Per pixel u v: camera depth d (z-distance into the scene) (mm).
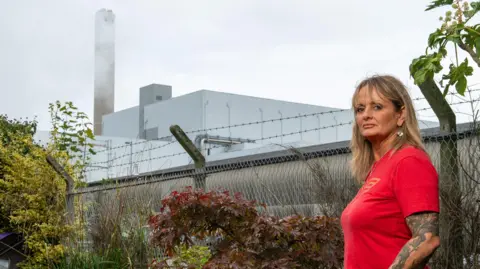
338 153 5512
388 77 2637
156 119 32938
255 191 6426
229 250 4887
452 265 4715
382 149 2629
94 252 7742
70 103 10102
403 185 2439
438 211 2406
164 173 7887
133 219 7477
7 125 18422
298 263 4781
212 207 4945
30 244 9031
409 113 2590
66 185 9398
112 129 38406
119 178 8531
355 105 2691
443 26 3662
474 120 4625
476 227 4613
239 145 22109
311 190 5703
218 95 30219
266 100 30828
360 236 2533
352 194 5250
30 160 10086
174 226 5039
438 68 3625
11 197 9711
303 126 30406
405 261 2348
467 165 4754
